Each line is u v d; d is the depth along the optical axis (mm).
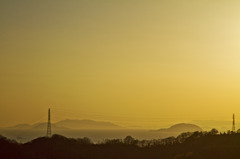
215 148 118062
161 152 126312
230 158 109812
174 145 133625
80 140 138000
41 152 119750
